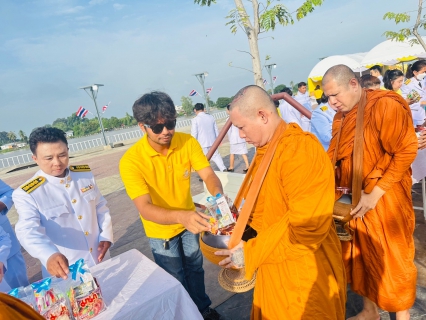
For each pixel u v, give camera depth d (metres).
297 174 1.49
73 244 2.33
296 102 3.21
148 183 2.34
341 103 2.36
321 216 1.49
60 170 2.26
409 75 6.32
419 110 5.03
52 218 2.25
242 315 2.87
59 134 2.25
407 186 2.38
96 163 14.99
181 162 2.43
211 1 4.47
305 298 1.71
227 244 1.70
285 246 1.59
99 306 1.60
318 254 1.73
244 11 4.36
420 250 3.36
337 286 1.79
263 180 1.67
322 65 16.11
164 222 2.02
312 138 1.57
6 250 2.19
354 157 2.29
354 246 2.47
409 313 2.56
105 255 2.60
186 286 2.70
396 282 2.35
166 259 2.49
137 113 2.09
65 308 1.57
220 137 3.21
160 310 1.68
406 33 5.22
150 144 2.30
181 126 30.69
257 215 1.80
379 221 2.33
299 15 4.11
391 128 2.17
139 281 1.83
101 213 2.56
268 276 1.79
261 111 1.64
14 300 0.88
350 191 2.41
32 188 2.20
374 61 13.57
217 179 2.49
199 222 1.82
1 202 2.74
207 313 2.76
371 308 2.60
